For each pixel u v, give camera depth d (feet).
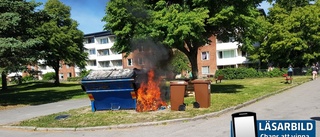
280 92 55.16
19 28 58.85
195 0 49.78
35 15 63.72
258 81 90.89
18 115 43.60
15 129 33.17
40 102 61.87
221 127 26.76
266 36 131.44
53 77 221.46
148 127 29.01
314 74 90.63
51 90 104.94
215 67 167.43
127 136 25.98
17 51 56.03
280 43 120.57
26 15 60.75
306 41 122.21
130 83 37.19
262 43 130.11
